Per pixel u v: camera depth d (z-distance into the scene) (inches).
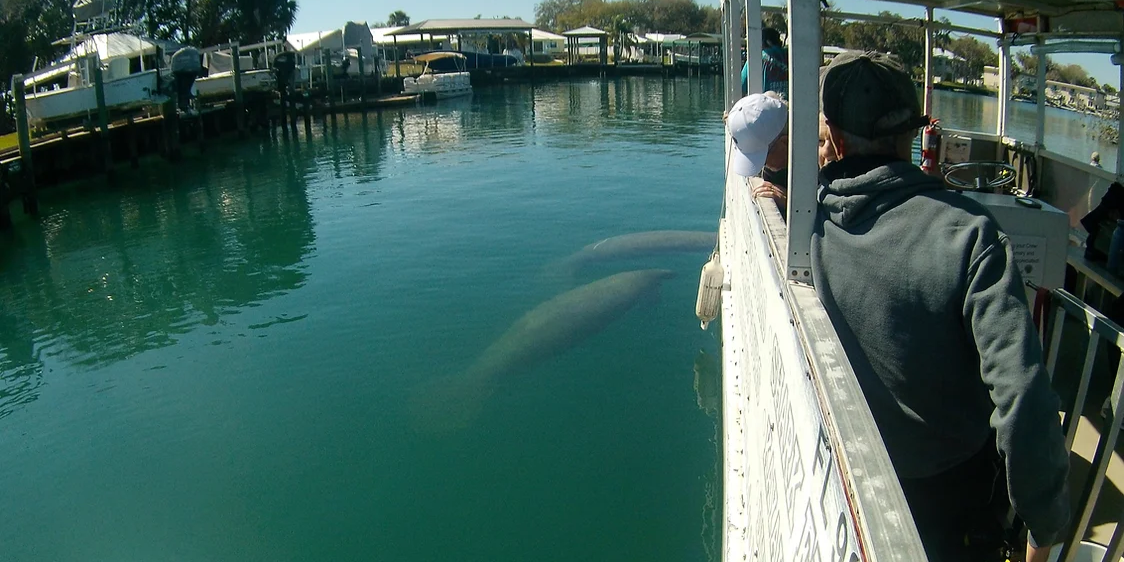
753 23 159.0
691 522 196.7
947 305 63.1
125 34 1014.4
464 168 756.0
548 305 337.7
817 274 71.7
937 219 65.0
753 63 161.0
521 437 240.1
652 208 543.5
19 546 200.4
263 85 1195.3
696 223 494.9
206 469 231.9
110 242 515.2
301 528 201.9
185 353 323.3
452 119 1256.2
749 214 147.2
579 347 299.7
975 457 72.0
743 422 167.5
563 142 927.7
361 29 1846.7
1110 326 81.1
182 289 409.4
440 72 1894.7
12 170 567.5
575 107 1414.9
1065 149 214.5
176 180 742.5
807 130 73.2
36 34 989.8
